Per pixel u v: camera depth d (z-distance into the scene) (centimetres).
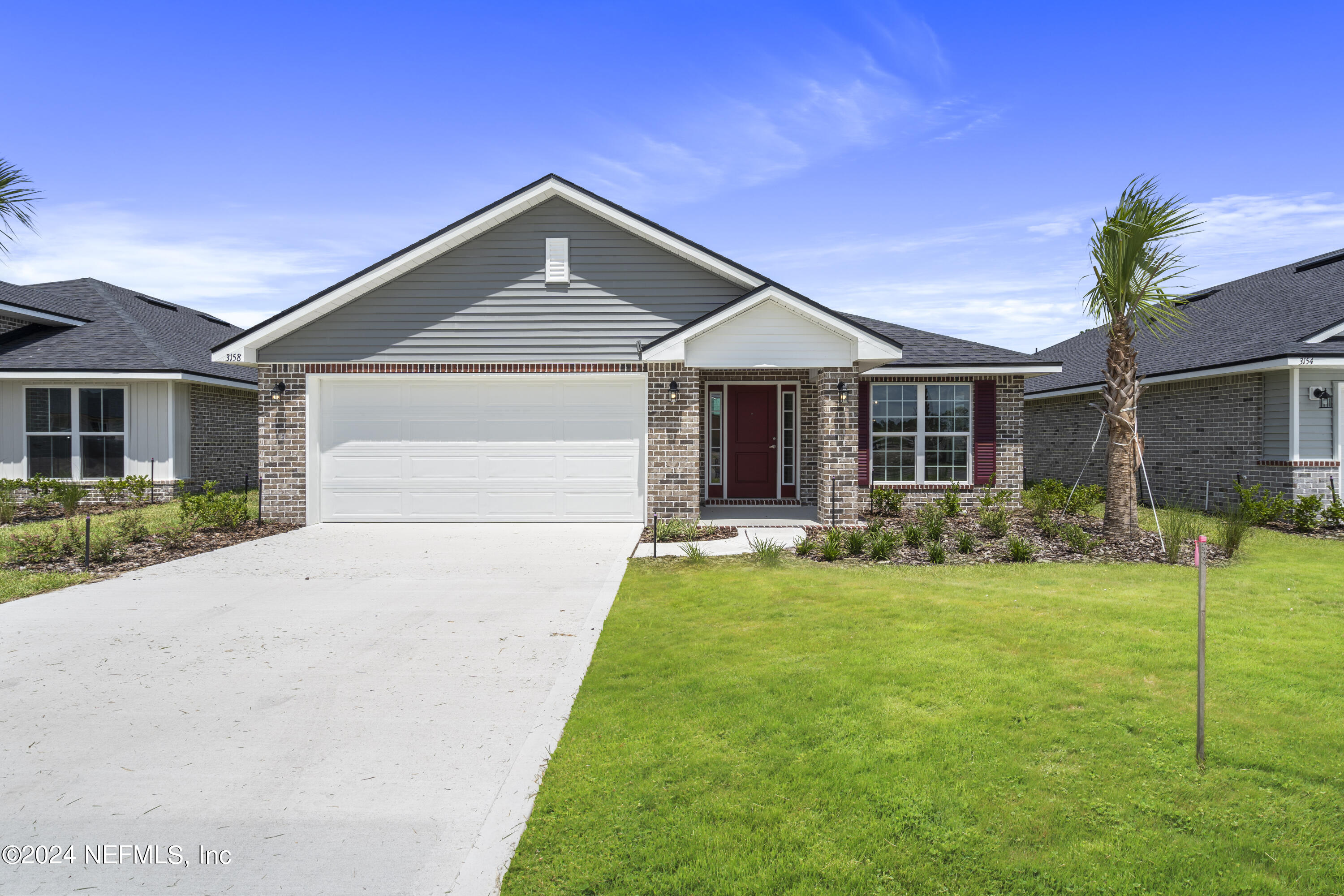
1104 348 2072
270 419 1255
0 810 354
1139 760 378
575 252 1264
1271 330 1441
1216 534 1048
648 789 355
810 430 1493
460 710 468
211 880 302
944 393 1496
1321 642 567
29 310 1622
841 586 776
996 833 317
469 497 1273
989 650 550
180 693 498
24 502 1521
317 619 674
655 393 1227
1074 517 1295
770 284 1160
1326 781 357
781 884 285
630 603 718
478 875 300
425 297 1259
